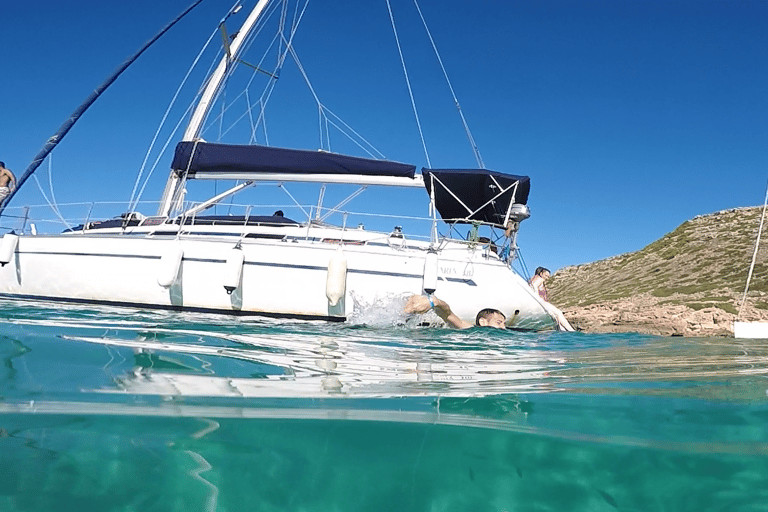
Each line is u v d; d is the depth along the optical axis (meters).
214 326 4.97
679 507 1.08
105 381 1.96
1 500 0.99
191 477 1.15
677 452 1.35
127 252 6.66
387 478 1.18
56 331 3.39
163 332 3.92
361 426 1.52
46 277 6.86
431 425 1.54
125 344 3.00
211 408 1.65
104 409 1.58
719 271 35.25
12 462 1.16
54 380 1.93
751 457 1.31
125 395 1.76
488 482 1.17
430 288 6.36
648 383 2.39
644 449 1.36
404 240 6.78
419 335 5.25
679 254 43.16
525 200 7.45
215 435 1.39
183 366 2.43
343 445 1.36
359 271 6.41
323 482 1.16
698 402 1.91
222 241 6.51
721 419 1.65
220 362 2.65
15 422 1.42
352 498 1.09
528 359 3.50
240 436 1.39
